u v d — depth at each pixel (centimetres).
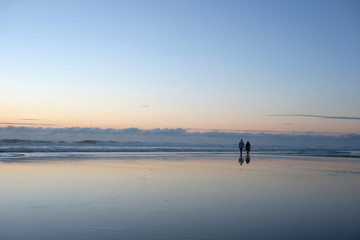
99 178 1280
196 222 648
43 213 699
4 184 1088
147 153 3691
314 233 581
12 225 605
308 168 1891
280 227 616
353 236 566
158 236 557
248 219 674
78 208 752
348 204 840
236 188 1077
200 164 2064
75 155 2909
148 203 820
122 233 570
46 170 1530
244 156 3266
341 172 1688
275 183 1209
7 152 3344
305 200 884
